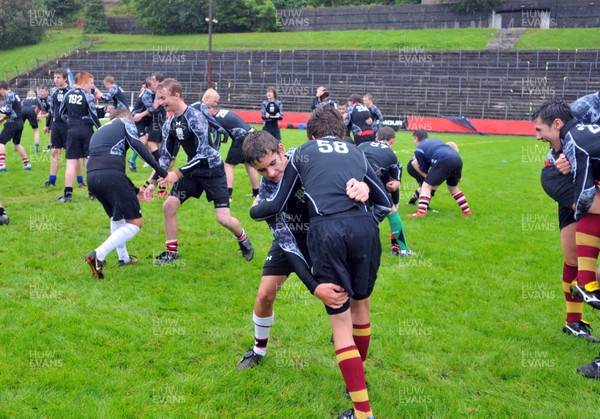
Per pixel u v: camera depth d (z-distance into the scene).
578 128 4.07
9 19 49.38
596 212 4.19
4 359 3.92
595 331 4.77
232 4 52.91
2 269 5.76
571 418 3.44
